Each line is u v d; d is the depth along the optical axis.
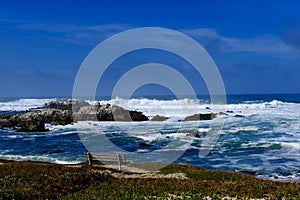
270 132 45.94
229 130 47.50
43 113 69.00
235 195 14.63
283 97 157.00
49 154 36.09
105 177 20.12
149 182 18.19
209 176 21.98
